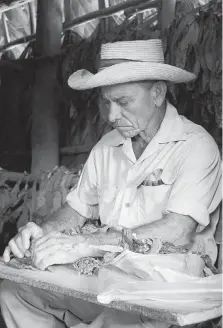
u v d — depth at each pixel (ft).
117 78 7.09
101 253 6.70
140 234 6.77
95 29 14.84
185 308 5.10
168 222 6.86
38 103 15.76
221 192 7.39
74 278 6.22
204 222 6.94
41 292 7.34
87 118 15.17
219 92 10.18
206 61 10.24
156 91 7.60
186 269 6.31
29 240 7.01
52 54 15.57
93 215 8.57
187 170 7.16
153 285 5.73
